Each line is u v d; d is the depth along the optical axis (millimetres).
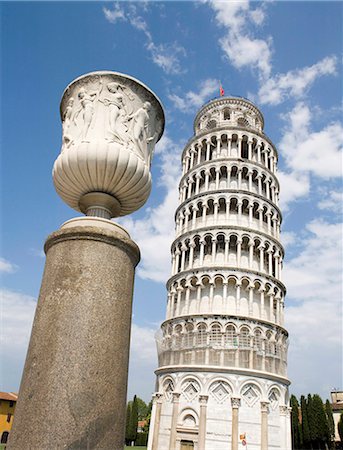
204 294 45594
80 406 4453
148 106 6668
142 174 6152
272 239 48938
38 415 4367
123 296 5324
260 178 52688
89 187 6098
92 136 6008
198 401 38531
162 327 47250
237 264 46062
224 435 36781
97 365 4727
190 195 54469
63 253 5293
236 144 56375
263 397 38625
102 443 4457
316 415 70625
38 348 4766
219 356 40156
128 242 5598
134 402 96375
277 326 44094
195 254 49594
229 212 49906
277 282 47000
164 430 39375
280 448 37938
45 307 5016
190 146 58812
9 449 4363
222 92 65938
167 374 41844
